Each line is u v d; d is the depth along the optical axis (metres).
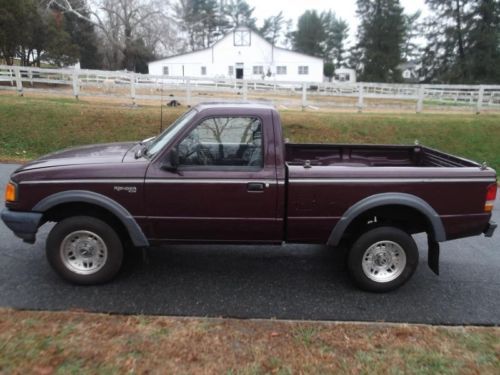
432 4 50.12
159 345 3.25
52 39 29.48
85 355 3.10
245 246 5.50
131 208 4.08
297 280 4.59
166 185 4.03
